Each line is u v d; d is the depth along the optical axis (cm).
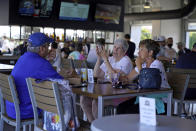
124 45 396
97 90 279
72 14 1040
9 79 273
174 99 400
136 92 272
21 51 863
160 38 913
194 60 500
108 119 155
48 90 234
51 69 281
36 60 281
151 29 1780
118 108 348
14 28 979
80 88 292
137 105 331
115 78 315
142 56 346
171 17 1503
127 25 1862
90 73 340
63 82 243
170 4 1711
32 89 257
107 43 1211
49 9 973
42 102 245
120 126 141
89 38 1128
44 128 254
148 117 145
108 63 367
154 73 297
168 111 307
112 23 1159
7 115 306
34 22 975
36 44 287
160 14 1535
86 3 1064
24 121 285
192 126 145
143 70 302
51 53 409
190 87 414
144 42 346
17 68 287
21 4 925
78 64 616
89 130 255
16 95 277
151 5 1748
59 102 228
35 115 264
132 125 143
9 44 979
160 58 830
